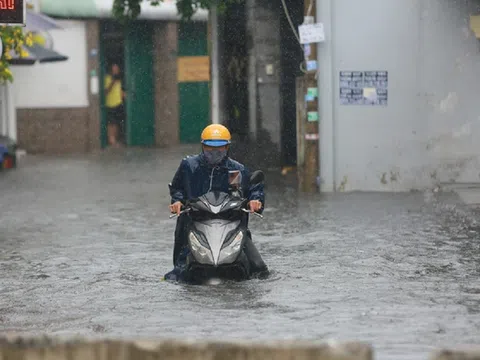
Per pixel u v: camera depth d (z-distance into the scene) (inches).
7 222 1444.4
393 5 1753.2
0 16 1117.1
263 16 2278.5
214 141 944.9
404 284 910.4
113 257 1107.3
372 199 1647.4
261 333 714.2
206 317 772.0
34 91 3053.6
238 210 933.2
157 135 3292.3
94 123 3125.0
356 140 1769.2
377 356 642.8
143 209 1594.5
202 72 3294.8
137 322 758.5
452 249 1122.7
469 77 1753.2
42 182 2096.5
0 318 785.6
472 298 843.4
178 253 967.6
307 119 1771.7
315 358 340.8
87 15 3080.7
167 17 3211.1
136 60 3253.0
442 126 1760.6
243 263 916.6
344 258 1064.2
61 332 728.3
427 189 1759.4
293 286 902.4
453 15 1750.7
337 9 1752.0
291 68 2295.8
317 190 1780.3
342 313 782.5
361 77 1761.8
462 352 334.0
